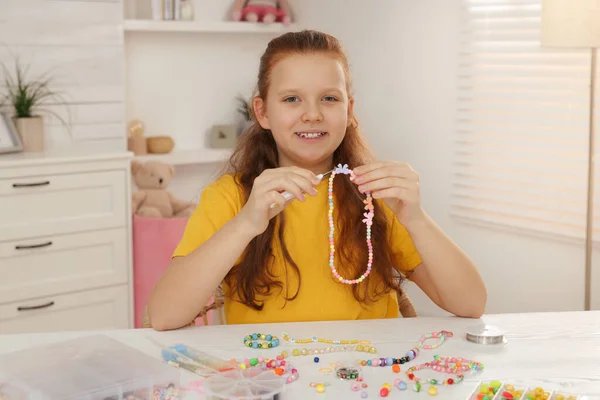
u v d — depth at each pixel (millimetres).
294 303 1590
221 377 1122
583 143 3082
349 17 4047
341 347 1354
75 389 1031
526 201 3287
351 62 4070
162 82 4012
